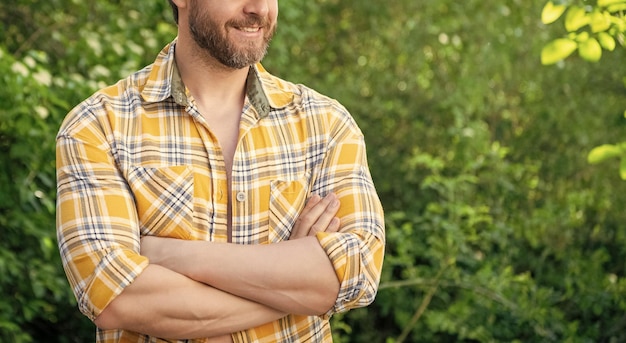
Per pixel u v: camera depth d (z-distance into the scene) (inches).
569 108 256.8
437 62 277.9
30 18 221.8
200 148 86.5
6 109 172.9
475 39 269.3
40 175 187.5
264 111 88.5
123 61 206.1
